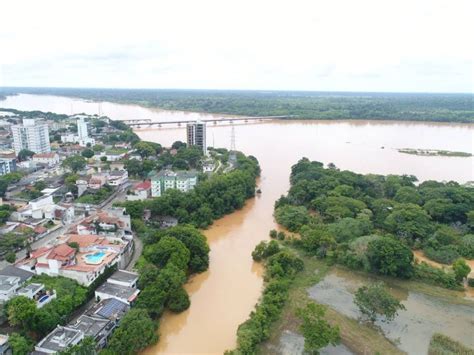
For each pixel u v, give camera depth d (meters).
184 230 130.12
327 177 198.25
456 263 119.44
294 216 159.75
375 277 122.50
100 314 91.06
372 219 159.50
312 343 81.75
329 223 156.62
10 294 95.25
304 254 136.62
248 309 104.69
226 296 110.94
